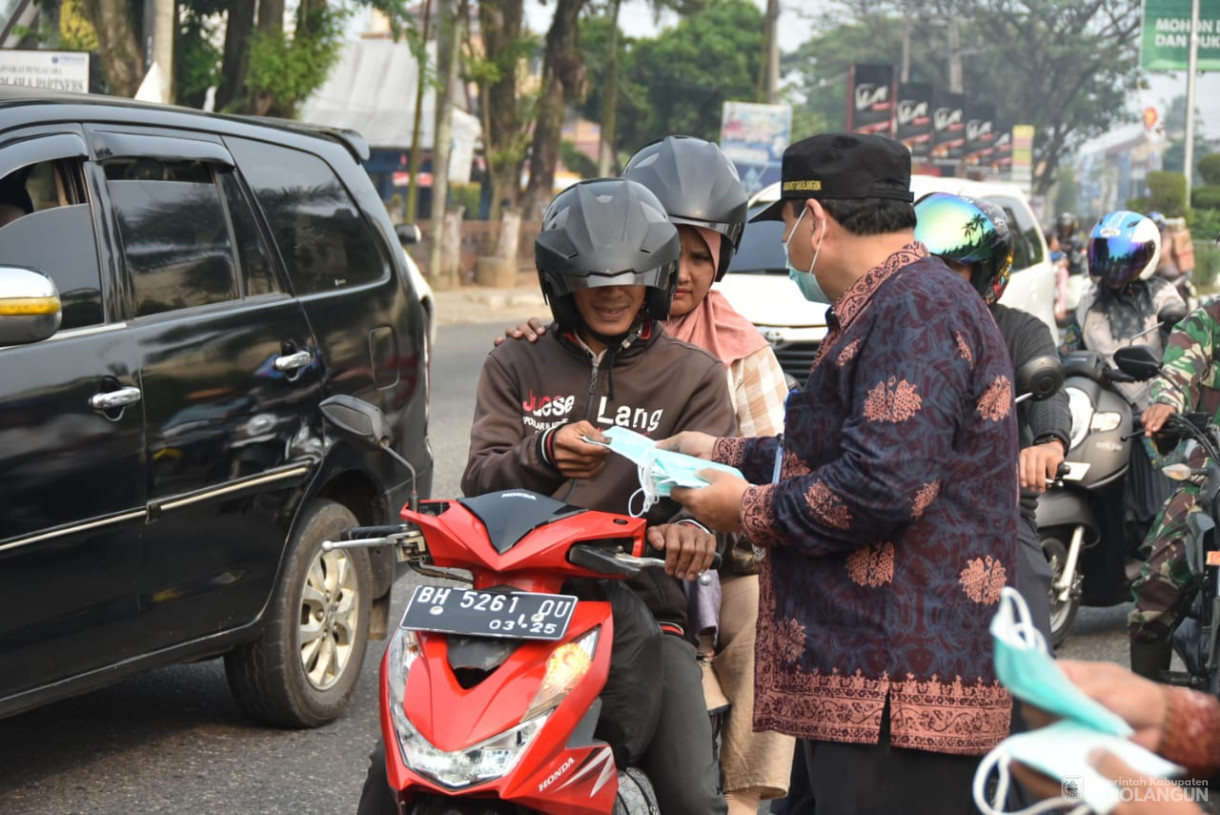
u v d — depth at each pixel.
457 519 3.27
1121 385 7.60
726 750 3.99
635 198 3.51
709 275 4.20
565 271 3.45
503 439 3.68
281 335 5.58
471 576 3.52
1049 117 81.12
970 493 3.01
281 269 5.74
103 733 5.65
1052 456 4.93
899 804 3.03
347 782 5.22
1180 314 7.55
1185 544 5.77
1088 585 7.64
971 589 3.00
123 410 4.81
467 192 47.72
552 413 3.67
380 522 6.09
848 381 3.07
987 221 4.62
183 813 4.90
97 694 6.12
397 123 43.16
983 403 3.00
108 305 4.90
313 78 23.05
